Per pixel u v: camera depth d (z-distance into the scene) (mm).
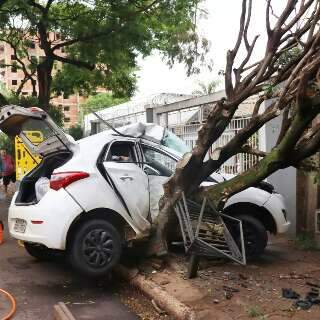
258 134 9586
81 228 6191
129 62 18297
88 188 6242
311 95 5395
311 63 5219
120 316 5328
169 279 6203
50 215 6031
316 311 5191
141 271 6586
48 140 6730
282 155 6094
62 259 7660
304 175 8859
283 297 5645
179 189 6473
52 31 18016
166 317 5270
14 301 5699
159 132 7207
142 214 6684
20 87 22750
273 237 9078
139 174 6703
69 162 6371
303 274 6672
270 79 6234
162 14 15844
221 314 5020
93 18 16562
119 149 6812
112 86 22172
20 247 8586
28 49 24547
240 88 6105
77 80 21844
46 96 19141
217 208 6469
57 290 6215
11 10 15594
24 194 6793
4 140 20438
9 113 6398
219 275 6488
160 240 6668
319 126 6199
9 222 6801
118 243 6391
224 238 6160
